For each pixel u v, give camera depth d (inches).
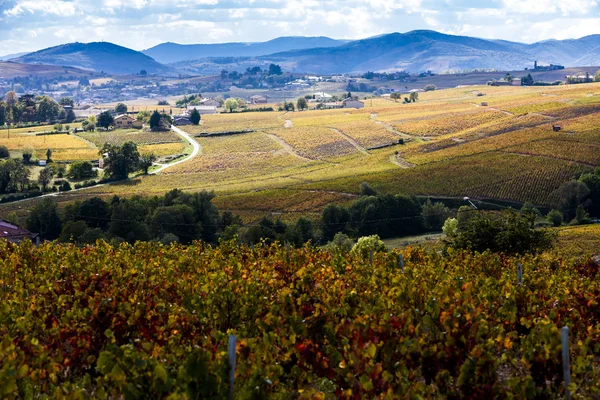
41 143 7401.6
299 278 890.1
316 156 6510.8
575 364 597.6
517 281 1005.8
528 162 4909.0
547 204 4188.0
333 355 591.5
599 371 667.4
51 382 570.3
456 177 4697.3
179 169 6038.4
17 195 4840.1
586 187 4013.3
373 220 3727.9
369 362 542.3
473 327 627.8
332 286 818.8
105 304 703.1
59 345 649.6
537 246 1765.5
